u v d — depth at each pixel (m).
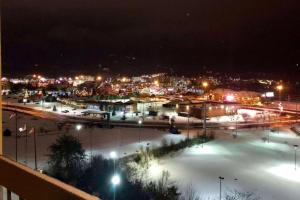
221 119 59.69
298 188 25.22
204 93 97.69
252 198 22.67
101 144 37.06
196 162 31.73
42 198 1.43
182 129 48.69
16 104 78.31
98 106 69.94
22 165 1.62
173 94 103.75
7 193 1.69
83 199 1.24
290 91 101.12
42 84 125.38
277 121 58.81
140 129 47.66
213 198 22.33
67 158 22.95
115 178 15.25
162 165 30.09
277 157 35.03
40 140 38.03
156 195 19.66
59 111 66.62
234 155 35.25
